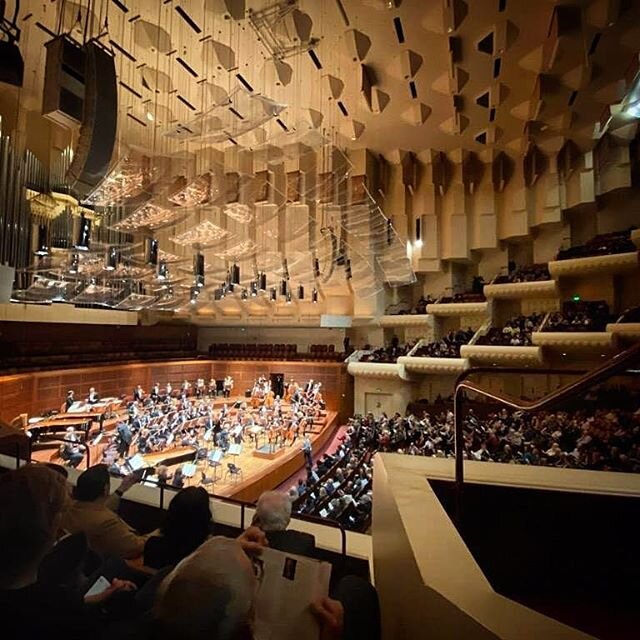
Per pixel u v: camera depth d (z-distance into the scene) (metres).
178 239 20.28
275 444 16.84
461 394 2.84
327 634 1.41
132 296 22.06
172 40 12.67
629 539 2.76
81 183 4.57
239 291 23.94
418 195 22.67
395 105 16.50
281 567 1.53
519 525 2.88
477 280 23.58
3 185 13.85
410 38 12.45
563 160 19.62
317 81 14.87
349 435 18.58
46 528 1.62
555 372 2.57
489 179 21.56
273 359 26.34
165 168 18.52
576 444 13.55
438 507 2.09
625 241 17.98
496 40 11.75
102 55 4.35
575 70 12.77
